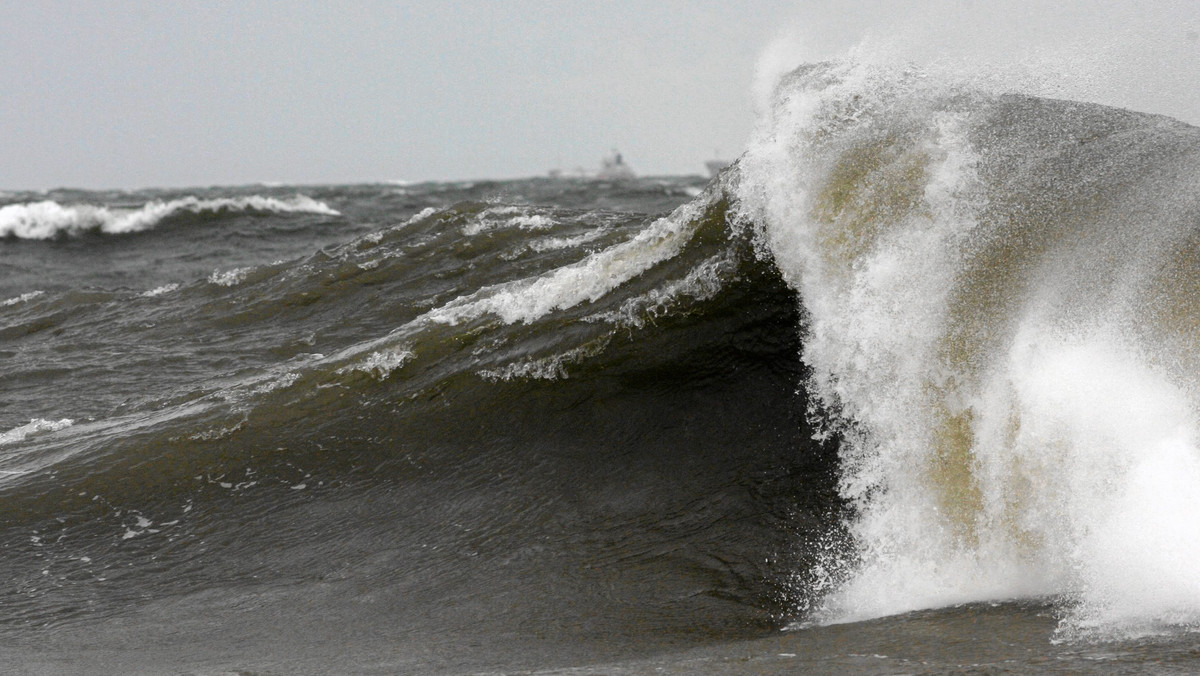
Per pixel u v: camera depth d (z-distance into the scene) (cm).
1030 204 1956
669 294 2253
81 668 1481
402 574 1770
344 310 3531
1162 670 998
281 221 7631
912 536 1695
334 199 11512
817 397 2012
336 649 1495
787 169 2197
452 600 1658
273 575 1811
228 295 3875
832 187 2123
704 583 1647
